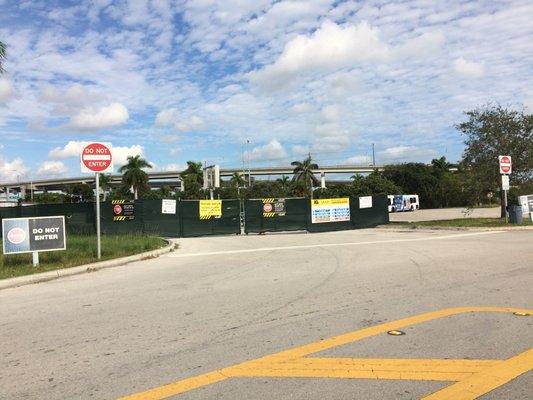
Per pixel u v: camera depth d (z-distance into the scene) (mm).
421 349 5453
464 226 24266
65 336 6406
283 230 26594
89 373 5016
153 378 4820
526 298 7871
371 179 87188
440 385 4480
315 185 101438
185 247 18688
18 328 6910
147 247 16469
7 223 12523
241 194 98562
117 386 4645
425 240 18578
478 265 11492
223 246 18703
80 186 131875
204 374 4879
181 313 7484
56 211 25203
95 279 11227
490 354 5250
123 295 9117
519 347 5449
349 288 9047
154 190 115438
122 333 6461
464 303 7602
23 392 4578
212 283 10125
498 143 27000
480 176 27625
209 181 91688
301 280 10117
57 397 4438
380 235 22000
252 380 4688
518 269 10766
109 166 14164
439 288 8828
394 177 92625
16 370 5176
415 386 4465
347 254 14523
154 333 6406
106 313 7660
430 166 95062
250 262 13391
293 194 97625
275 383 4602
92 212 24750
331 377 4711
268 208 26547
